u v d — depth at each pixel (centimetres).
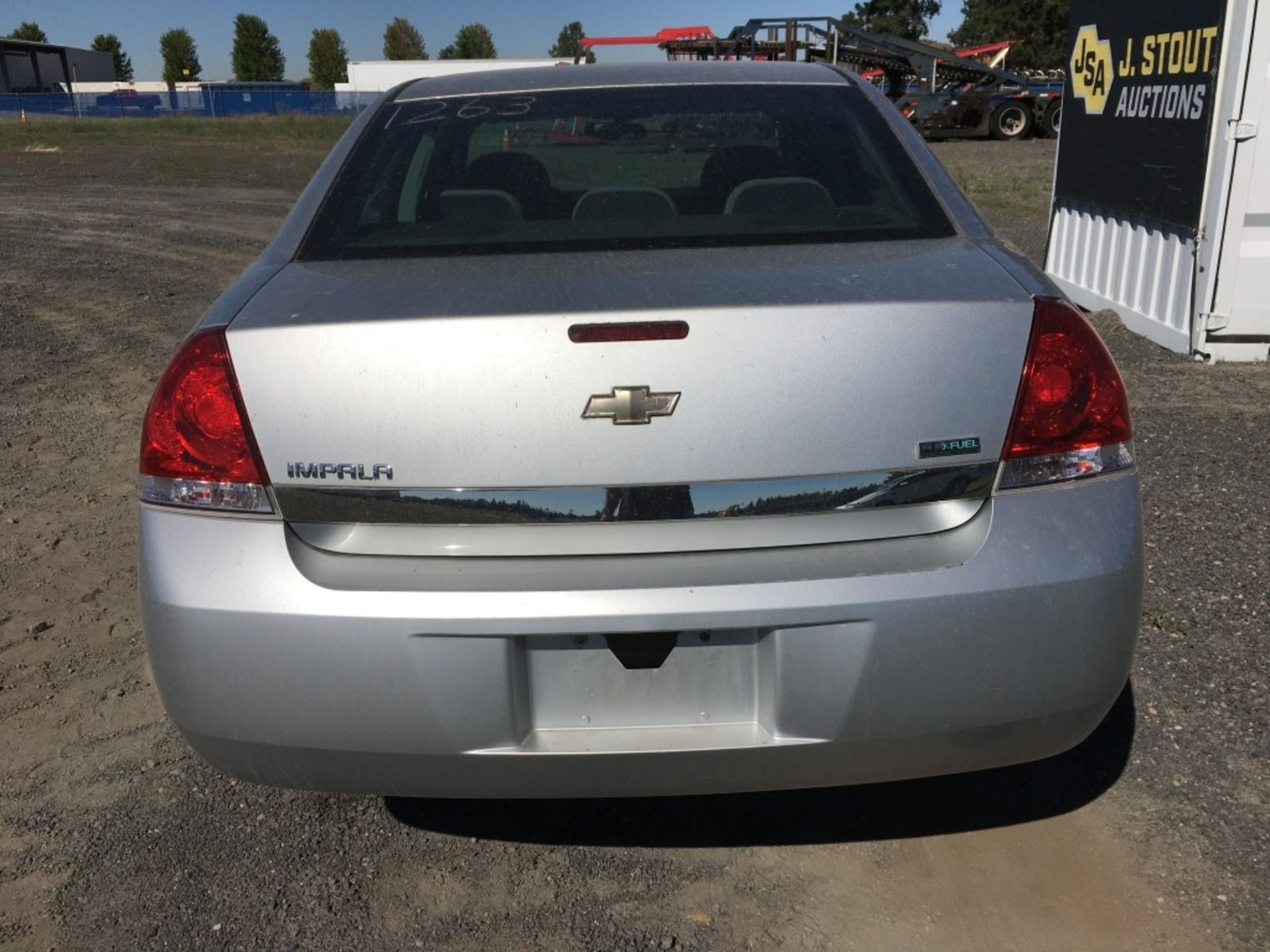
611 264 223
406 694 195
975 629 195
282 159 2562
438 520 197
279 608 196
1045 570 197
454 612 192
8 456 538
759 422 193
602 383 192
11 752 292
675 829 259
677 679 200
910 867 243
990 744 204
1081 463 204
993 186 1543
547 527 196
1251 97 605
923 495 198
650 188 258
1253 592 355
